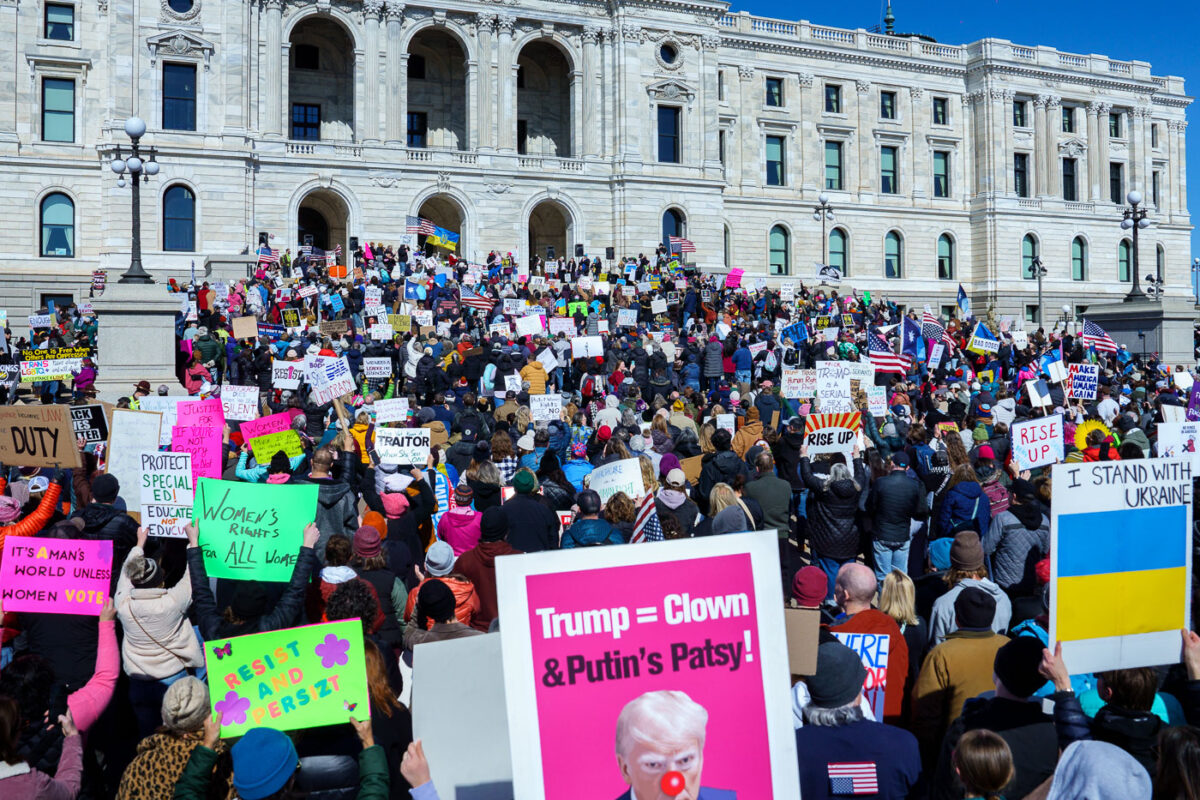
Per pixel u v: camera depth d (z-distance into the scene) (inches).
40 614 410.0
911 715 354.3
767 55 2898.6
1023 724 284.7
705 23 2573.8
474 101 2385.6
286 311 1626.5
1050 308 3189.0
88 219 2185.0
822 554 605.3
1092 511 316.2
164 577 492.4
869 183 3048.7
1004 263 3132.4
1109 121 3316.9
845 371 884.0
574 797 231.8
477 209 2377.0
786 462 756.0
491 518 438.6
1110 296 3282.5
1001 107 3125.0
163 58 2102.6
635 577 239.5
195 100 2134.6
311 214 2465.6
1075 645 315.0
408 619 409.7
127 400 805.9
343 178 2262.6
